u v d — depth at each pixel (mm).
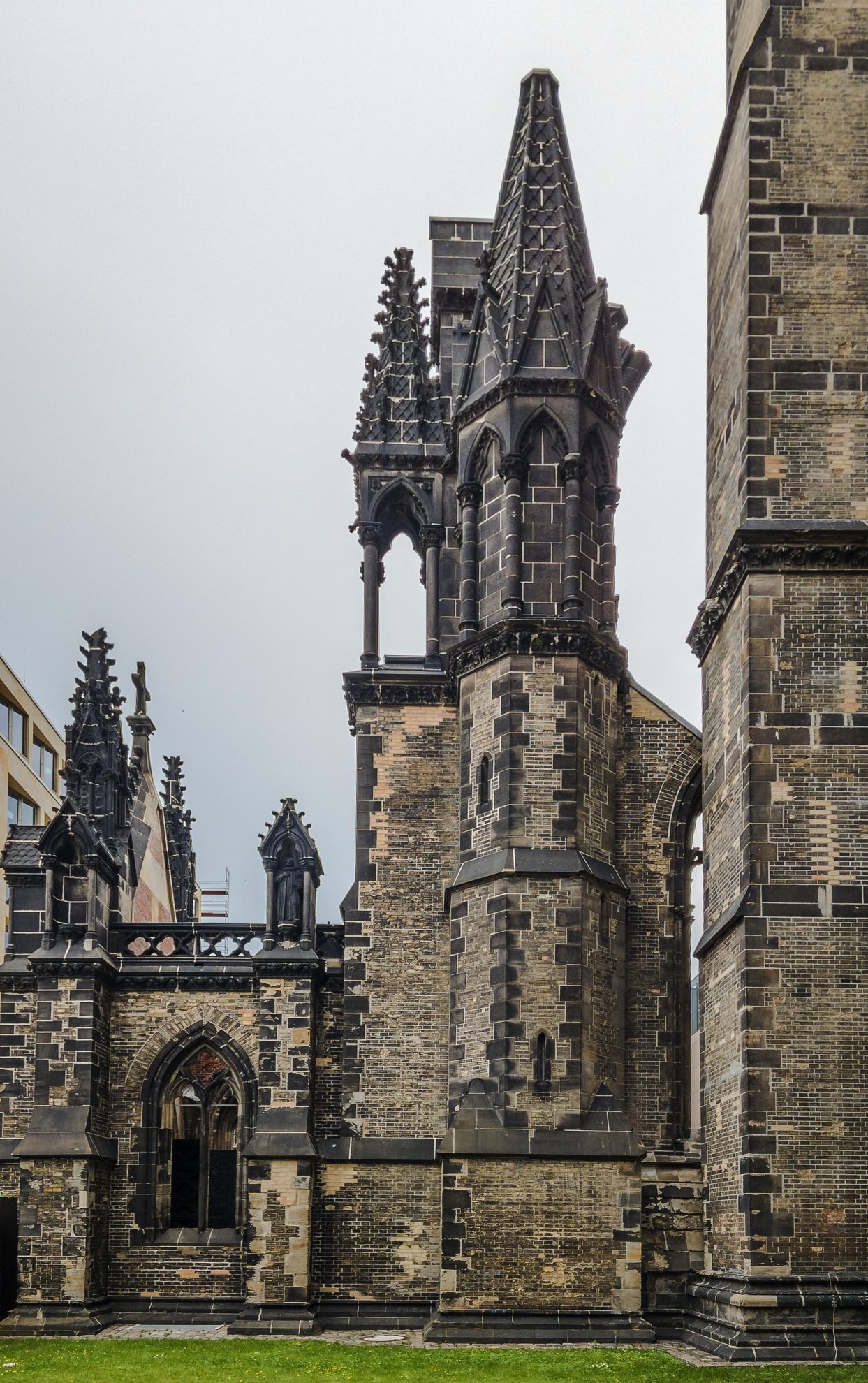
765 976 30328
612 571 40562
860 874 30797
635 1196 35156
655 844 40812
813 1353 28469
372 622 43594
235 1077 41688
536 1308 34562
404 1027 40469
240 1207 40875
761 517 32406
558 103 43375
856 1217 29344
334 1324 38094
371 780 41875
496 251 42906
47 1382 28844
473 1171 35156
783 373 32875
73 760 45156
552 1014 36375
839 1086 29891
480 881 37719
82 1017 39938
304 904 41406
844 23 34094
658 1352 31984
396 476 44594
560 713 38281
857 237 33375
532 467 40000
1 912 88688
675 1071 39500
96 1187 39438
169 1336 36844
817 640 31734
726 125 35719
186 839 64625
